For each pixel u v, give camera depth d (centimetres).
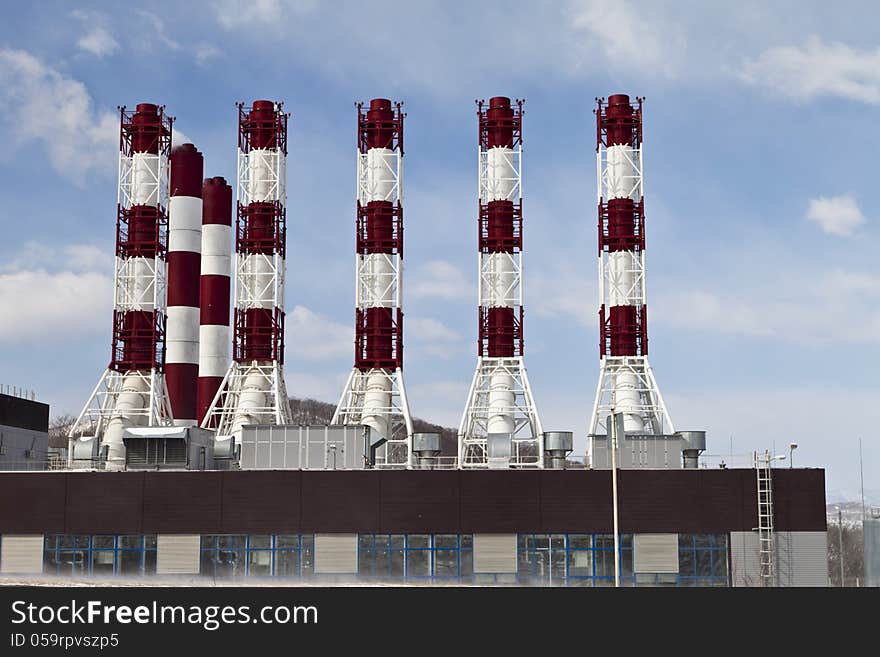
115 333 12569
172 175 14625
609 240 12056
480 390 11844
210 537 8550
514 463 10038
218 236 14838
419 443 9569
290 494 8556
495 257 12100
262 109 13125
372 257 12400
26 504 8688
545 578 8350
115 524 8612
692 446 9088
